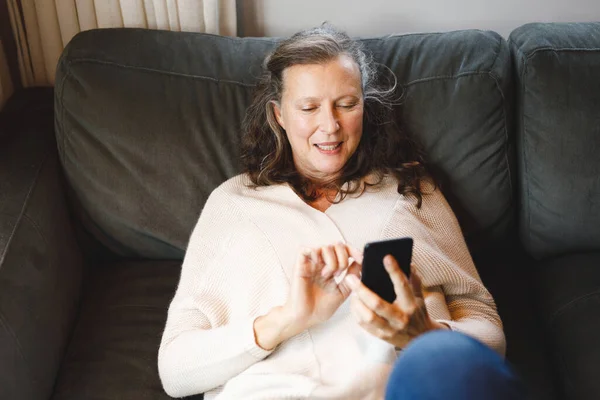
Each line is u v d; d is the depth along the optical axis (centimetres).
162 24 179
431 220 148
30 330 133
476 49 158
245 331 127
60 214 159
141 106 158
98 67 158
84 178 161
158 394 139
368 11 189
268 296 137
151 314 155
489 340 130
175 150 158
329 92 135
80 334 152
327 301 122
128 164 159
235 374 130
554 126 154
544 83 154
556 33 160
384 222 142
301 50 137
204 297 141
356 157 150
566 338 142
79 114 158
